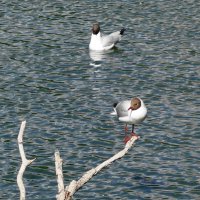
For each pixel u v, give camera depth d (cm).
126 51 3831
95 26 3859
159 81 3297
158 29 4222
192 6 4688
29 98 3012
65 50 3806
